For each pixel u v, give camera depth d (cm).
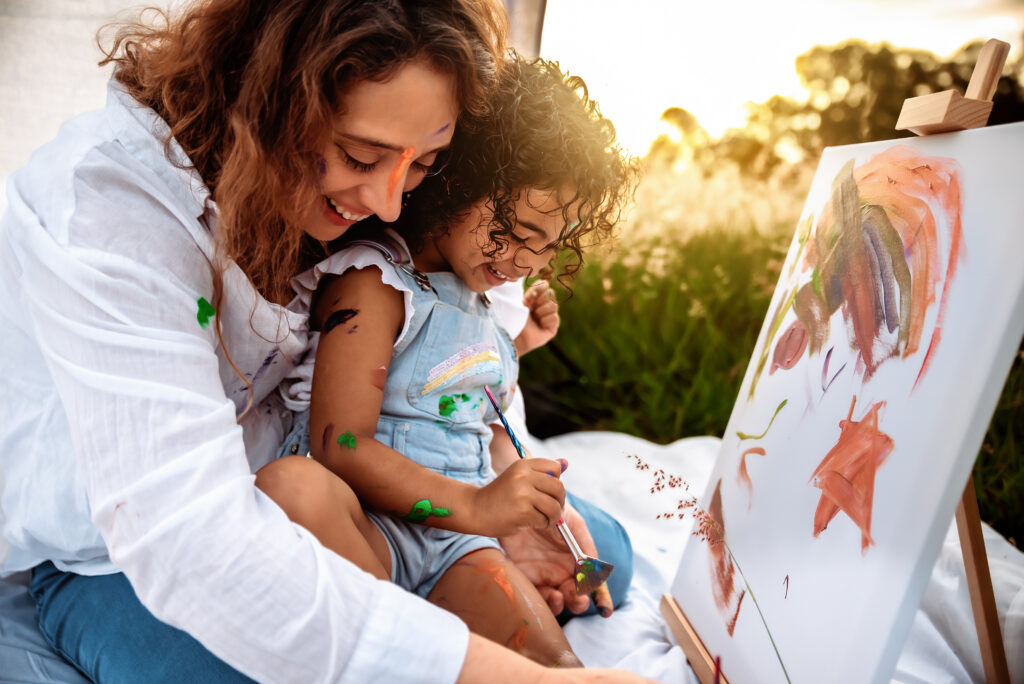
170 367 66
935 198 83
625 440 186
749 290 225
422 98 71
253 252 78
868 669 73
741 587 97
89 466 65
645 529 149
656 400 215
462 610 93
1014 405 170
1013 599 115
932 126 87
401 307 95
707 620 103
